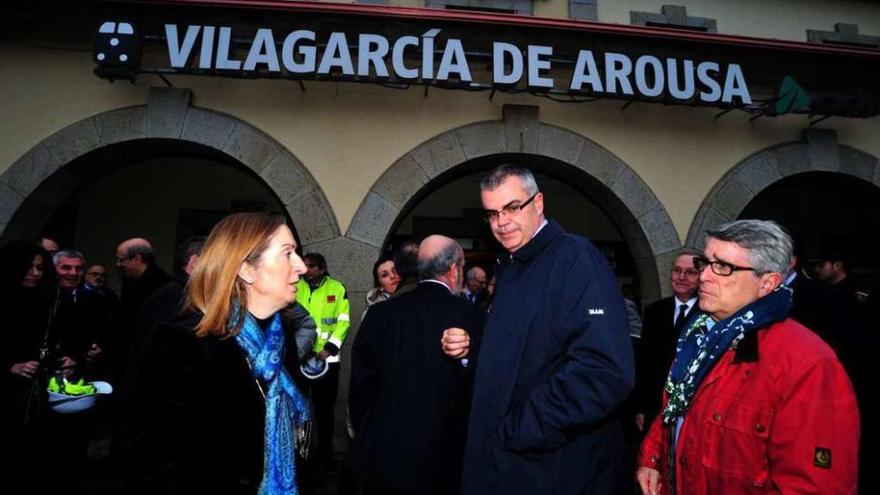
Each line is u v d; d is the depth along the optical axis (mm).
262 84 5375
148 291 4027
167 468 1277
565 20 5113
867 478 2119
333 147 5352
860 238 9164
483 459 1700
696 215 5664
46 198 5199
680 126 5836
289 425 1577
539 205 1934
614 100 5746
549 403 1560
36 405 2943
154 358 1318
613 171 5602
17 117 5062
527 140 5520
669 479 1735
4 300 2939
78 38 5207
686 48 5469
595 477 1634
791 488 1324
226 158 5465
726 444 1478
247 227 1522
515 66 4988
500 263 2105
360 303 5109
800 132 6000
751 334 1529
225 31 4820
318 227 5191
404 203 5305
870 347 2170
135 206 8008
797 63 5797
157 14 4988
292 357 1735
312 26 5086
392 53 4945
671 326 3115
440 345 2332
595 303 1637
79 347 3477
